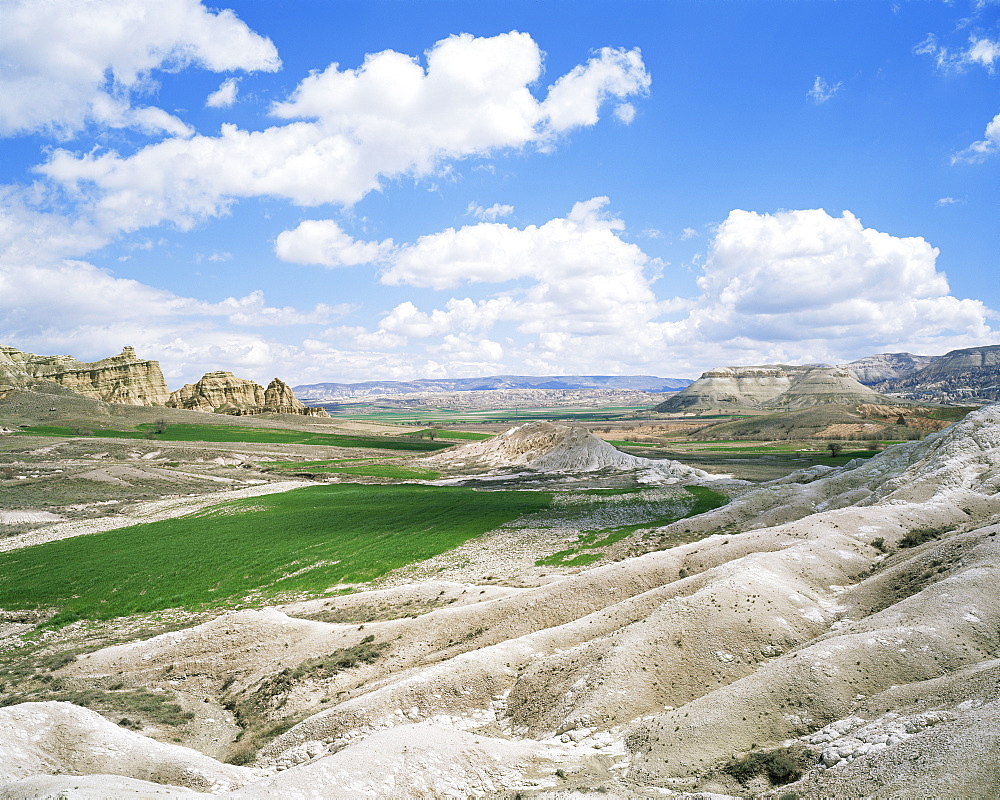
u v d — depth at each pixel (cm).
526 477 13175
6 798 2080
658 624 3484
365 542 7550
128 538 8162
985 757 1784
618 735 2708
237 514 9531
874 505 5938
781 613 3575
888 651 2797
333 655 4188
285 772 2355
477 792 2316
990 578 3222
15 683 4078
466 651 4000
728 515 7519
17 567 6981
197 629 4684
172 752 2819
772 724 2528
